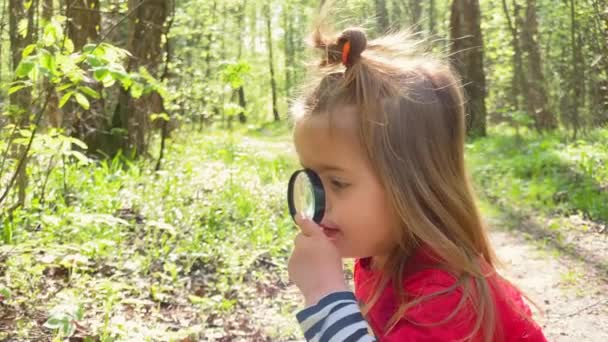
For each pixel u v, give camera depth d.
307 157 1.40
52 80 3.83
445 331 1.30
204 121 14.32
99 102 8.80
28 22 5.46
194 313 4.26
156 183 7.48
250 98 20.27
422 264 1.40
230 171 8.45
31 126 4.70
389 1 19.52
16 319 3.69
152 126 9.81
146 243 5.41
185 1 12.16
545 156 11.38
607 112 14.38
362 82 1.37
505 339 1.40
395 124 1.35
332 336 1.29
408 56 1.55
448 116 1.43
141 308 4.21
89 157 8.85
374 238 1.38
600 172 9.97
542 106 17.70
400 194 1.34
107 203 6.25
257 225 6.23
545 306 5.14
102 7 8.76
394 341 1.33
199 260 5.33
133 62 8.82
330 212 1.37
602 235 7.31
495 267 1.53
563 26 17.78
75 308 3.10
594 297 5.32
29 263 4.32
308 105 1.42
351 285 4.65
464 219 1.43
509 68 20.17
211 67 11.58
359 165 1.34
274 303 4.61
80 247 4.41
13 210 5.22
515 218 8.13
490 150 14.07
